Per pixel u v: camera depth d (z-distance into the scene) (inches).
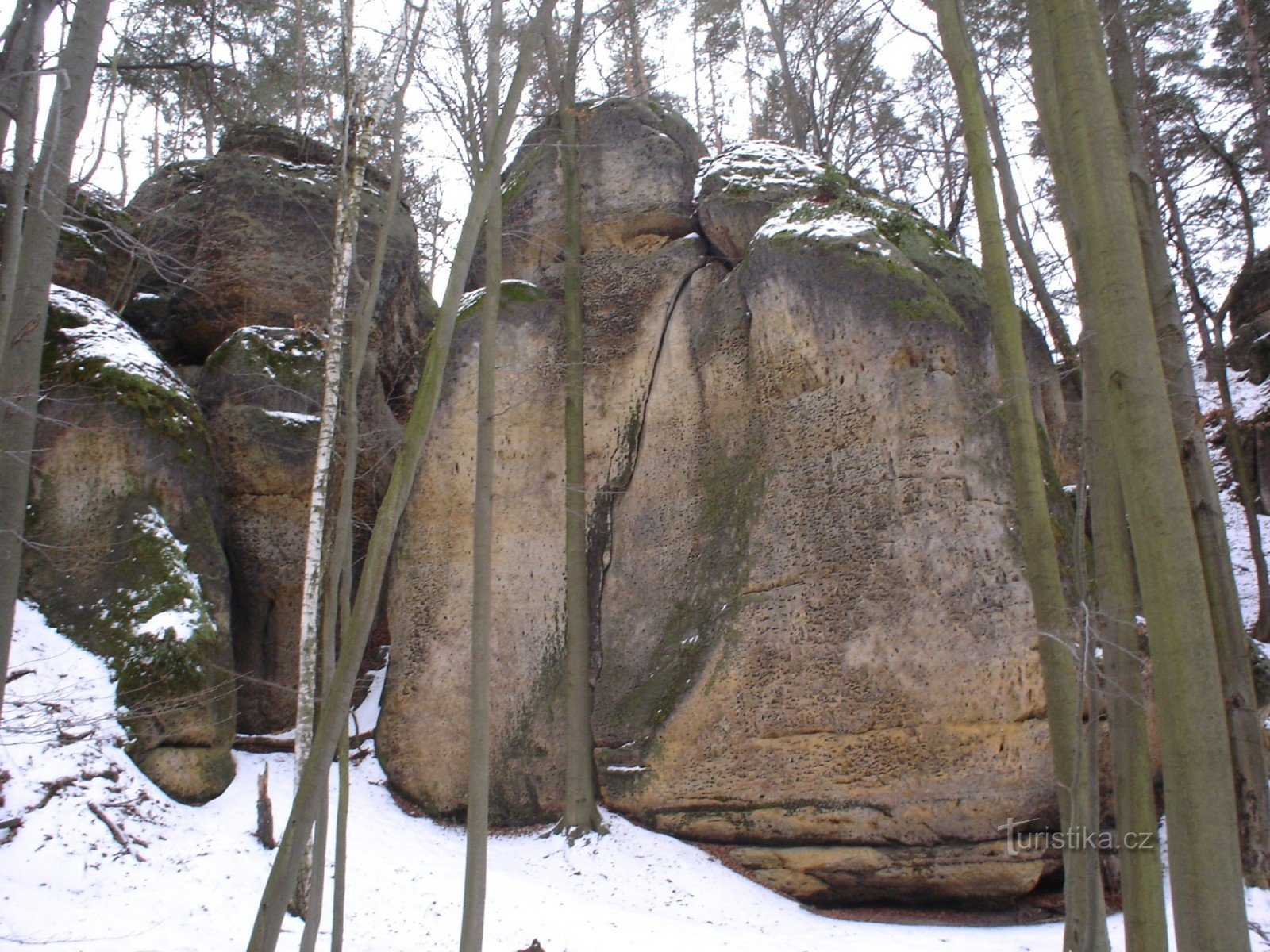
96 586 473.4
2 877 350.3
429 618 545.3
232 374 591.8
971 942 368.8
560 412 566.3
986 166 279.0
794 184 556.7
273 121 737.6
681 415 543.5
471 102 478.0
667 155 605.9
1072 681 257.8
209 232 654.5
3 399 227.6
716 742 460.1
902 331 461.7
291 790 483.2
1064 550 434.0
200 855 398.6
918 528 438.3
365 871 424.2
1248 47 762.8
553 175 619.2
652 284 577.0
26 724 405.1
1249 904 382.0
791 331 496.4
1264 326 901.8
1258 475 795.4
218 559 515.2
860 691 431.8
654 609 516.4
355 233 434.0
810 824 428.8
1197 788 137.7
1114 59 413.4
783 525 477.4
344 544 345.7
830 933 388.2
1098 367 244.1
